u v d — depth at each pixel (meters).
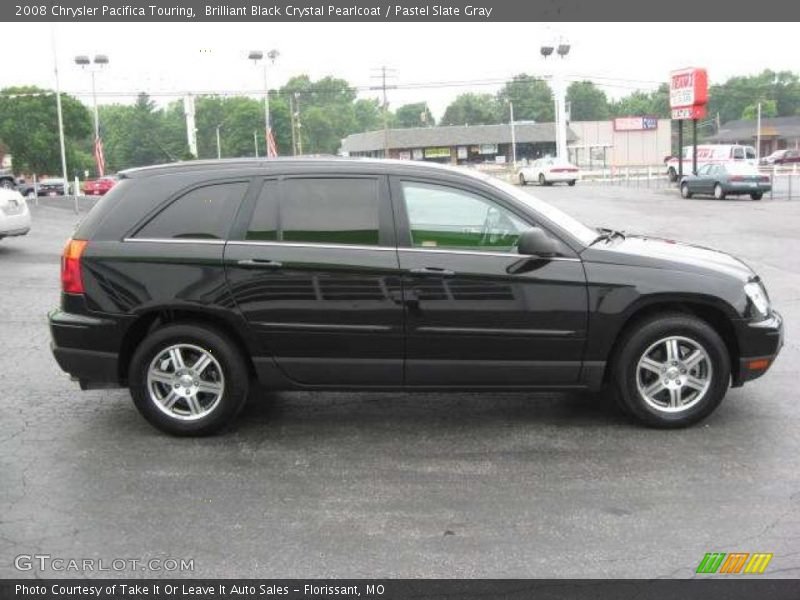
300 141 109.56
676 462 4.96
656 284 5.28
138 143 95.25
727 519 4.20
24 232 15.32
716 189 32.16
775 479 4.69
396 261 5.25
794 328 8.74
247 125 103.44
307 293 5.29
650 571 3.71
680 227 21.53
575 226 5.69
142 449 5.31
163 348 5.43
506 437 5.45
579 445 5.28
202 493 4.61
